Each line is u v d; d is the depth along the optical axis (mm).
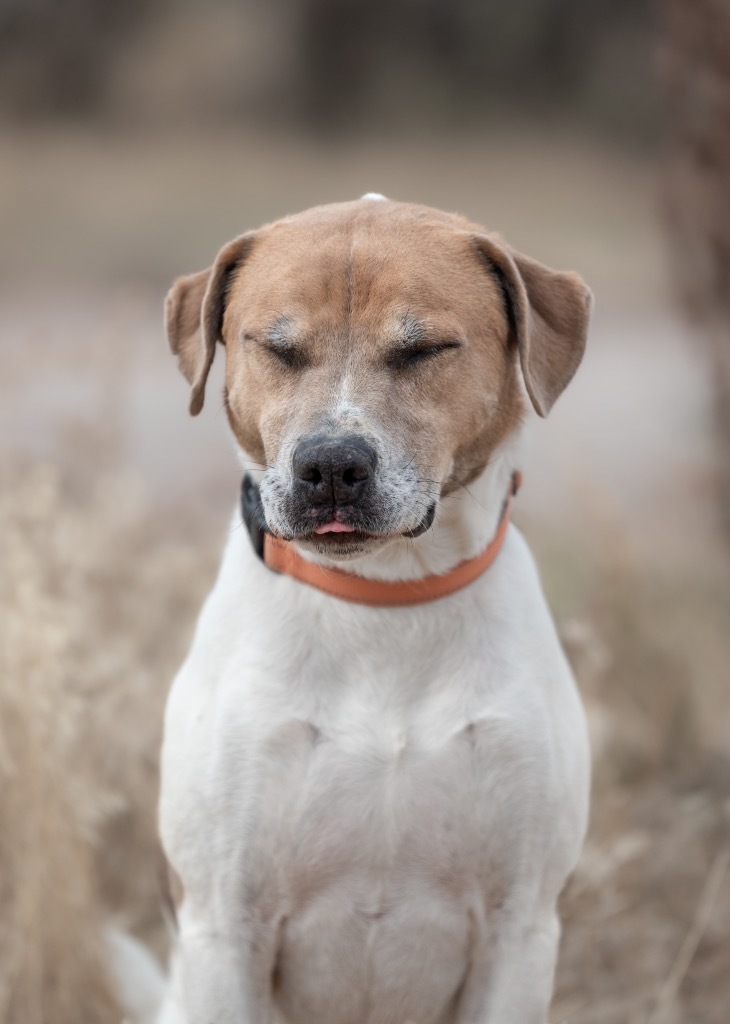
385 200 7773
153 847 10219
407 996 7430
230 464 15445
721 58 11828
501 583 7320
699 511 14297
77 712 9156
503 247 7395
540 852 7148
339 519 6770
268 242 7508
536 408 7316
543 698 7176
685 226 12320
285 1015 7730
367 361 7066
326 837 7043
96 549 11680
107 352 13602
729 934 9594
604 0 55719
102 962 8766
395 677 7109
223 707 7109
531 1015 7215
